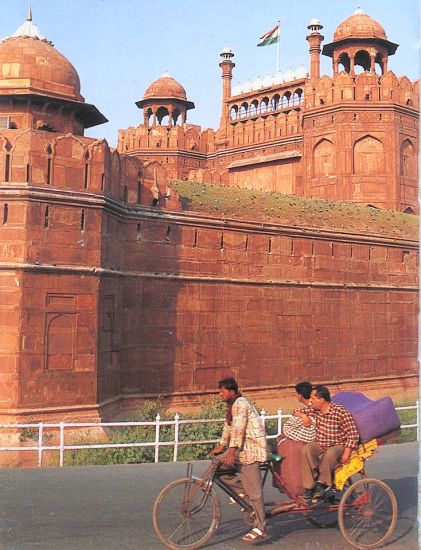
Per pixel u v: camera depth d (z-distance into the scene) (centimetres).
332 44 3042
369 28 2997
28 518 601
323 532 580
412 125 2928
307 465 552
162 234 1470
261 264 1680
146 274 1431
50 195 1154
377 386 1969
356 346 1922
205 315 1548
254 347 1648
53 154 1175
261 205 1917
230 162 3497
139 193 1459
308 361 1781
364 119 2841
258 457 539
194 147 3650
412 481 754
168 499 668
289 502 563
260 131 3372
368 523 566
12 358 1113
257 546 541
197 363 1525
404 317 2081
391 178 2820
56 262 1166
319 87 2966
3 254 1127
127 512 621
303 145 3022
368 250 1988
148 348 1438
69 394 1171
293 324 1748
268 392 1672
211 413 1247
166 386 1464
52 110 1502
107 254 1277
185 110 3797
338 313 1878
